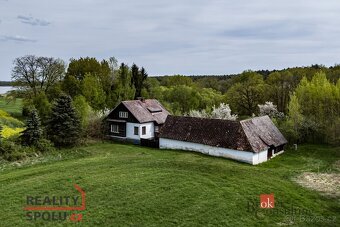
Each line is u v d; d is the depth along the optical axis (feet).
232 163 114.32
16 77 220.02
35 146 123.44
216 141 128.26
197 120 142.61
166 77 398.42
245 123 131.75
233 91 253.03
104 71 247.29
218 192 76.84
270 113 204.23
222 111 191.72
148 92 257.96
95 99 203.21
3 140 118.93
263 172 99.14
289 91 230.27
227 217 64.13
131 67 244.83
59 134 134.82
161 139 145.48
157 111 174.81
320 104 182.09
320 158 129.80
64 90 215.92
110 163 101.45
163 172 90.89
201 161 109.50
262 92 243.40
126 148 141.18
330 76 255.70
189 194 74.59
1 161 107.04
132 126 161.17
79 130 143.23
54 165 101.30
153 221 60.90
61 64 235.40
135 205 67.36
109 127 169.58
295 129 160.25
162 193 74.43
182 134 139.95
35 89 224.33
